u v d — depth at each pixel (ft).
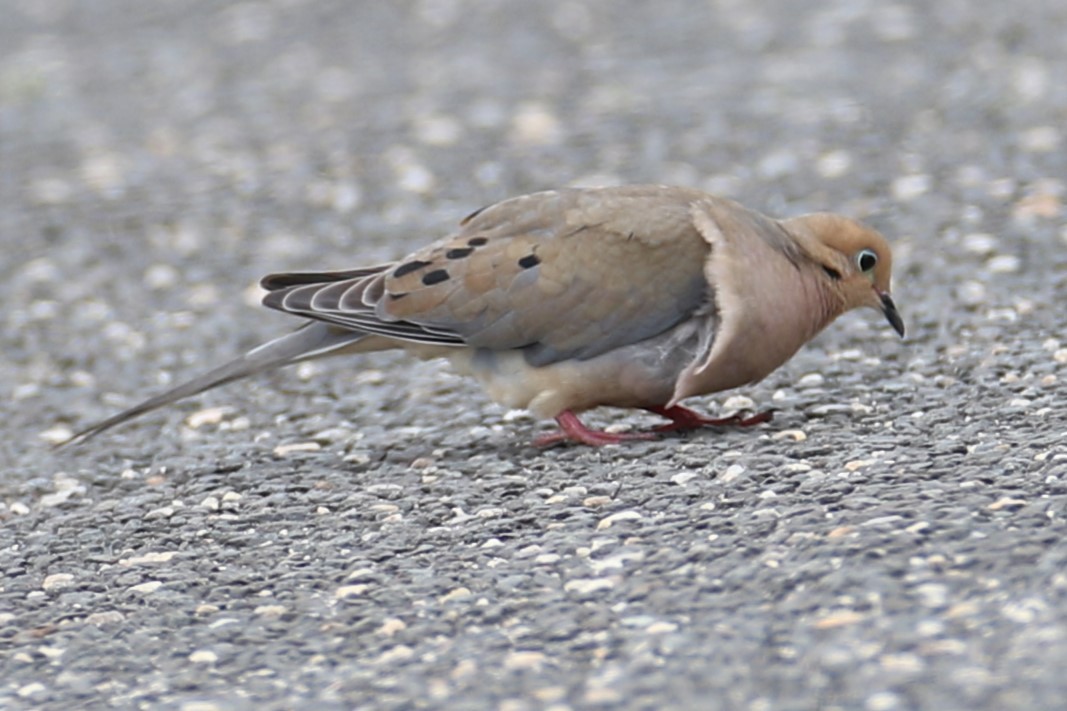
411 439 42.11
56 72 103.30
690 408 42.19
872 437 36.47
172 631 30.01
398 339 38.01
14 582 33.53
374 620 29.32
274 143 80.69
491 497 35.70
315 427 44.52
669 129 76.07
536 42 100.37
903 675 24.40
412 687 26.37
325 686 26.96
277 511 36.58
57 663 29.09
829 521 30.30
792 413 40.32
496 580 30.35
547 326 37.11
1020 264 51.70
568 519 33.22
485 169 72.23
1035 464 32.40
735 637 26.43
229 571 32.83
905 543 28.55
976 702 23.35
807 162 67.97
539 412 38.34
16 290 61.16
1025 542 28.04
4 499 40.78
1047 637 24.82
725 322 35.99
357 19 111.86
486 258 37.50
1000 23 90.33
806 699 24.14
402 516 35.09
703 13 103.71
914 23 93.15
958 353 44.42
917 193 61.52
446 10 111.96
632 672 25.79
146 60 105.29
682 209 37.09
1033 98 73.41
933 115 73.00
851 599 26.94
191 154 80.07
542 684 25.85
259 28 112.06
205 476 40.47
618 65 91.97
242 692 27.12
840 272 38.14
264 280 39.06
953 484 31.60
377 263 61.00
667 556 30.12
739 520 31.40
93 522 37.35
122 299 59.52
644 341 37.11
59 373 52.29
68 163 79.97
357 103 88.07
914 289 50.75
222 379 38.93
